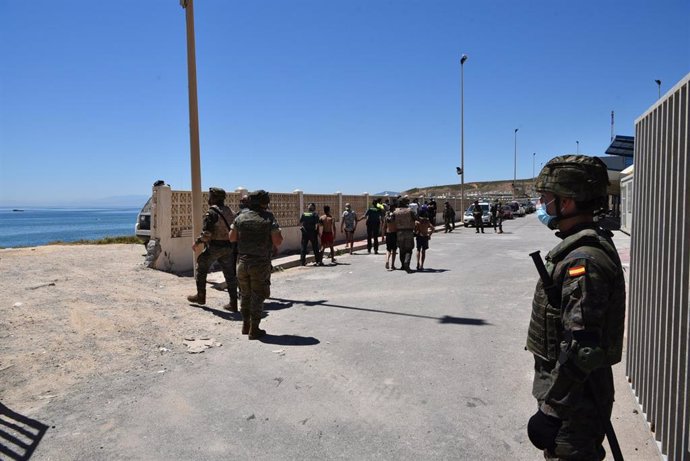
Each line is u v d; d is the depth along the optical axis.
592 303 1.97
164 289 9.27
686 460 2.83
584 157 2.23
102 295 8.11
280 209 16.72
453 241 22.05
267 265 6.50
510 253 16.81
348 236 16.88
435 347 6.05
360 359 5.61
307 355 5.78
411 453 3.56
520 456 3.51
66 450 3.61
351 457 3.51
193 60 9.88
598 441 2.17
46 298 7.57
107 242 19.61
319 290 10.02
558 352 2.17
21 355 5.40
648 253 3.85
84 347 5.82
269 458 3.50
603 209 2.27
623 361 5.32
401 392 4.66
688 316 2.79
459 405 4.36
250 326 6.61
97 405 4.39
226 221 7.95
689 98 2.96
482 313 7.83
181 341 6.32
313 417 4.15
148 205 13.11
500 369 5.26
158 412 4.25
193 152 10.16
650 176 3.85
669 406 3.13
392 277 11.64
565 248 2.14
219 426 3.99
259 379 5.02
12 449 3.62
